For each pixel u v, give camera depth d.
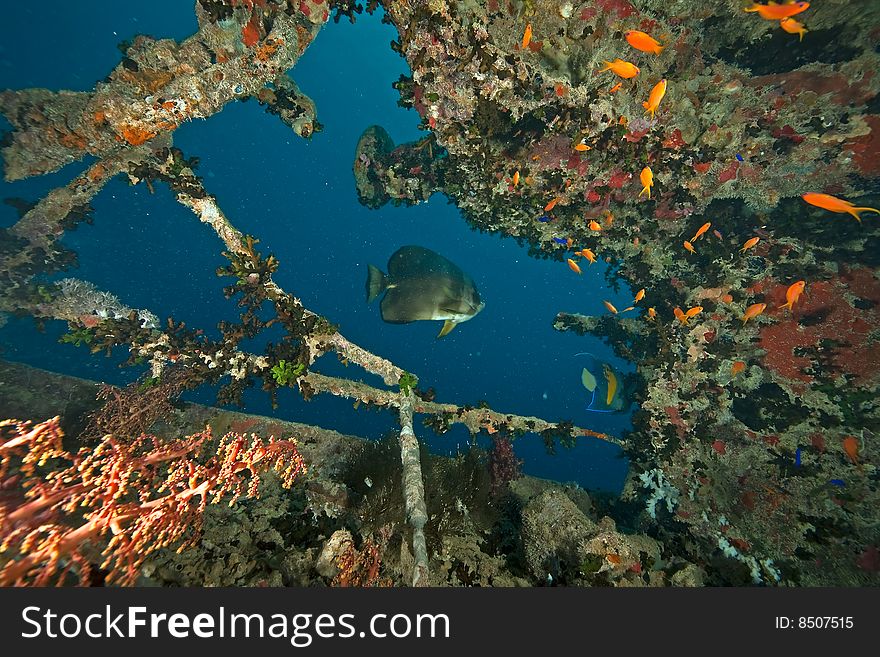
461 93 4.47
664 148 4.89
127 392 5.12
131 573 2.95
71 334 5.36
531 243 6.68
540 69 4.29
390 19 4.30
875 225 4.74
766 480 4.72
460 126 4.79
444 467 5.16
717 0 3.99
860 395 4.48
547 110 4.56
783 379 4.90
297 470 4.37
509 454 5.86
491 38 4.14
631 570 3.69
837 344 4.72
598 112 4.59
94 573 2.91
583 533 3.84
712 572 4.64
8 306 5.55
